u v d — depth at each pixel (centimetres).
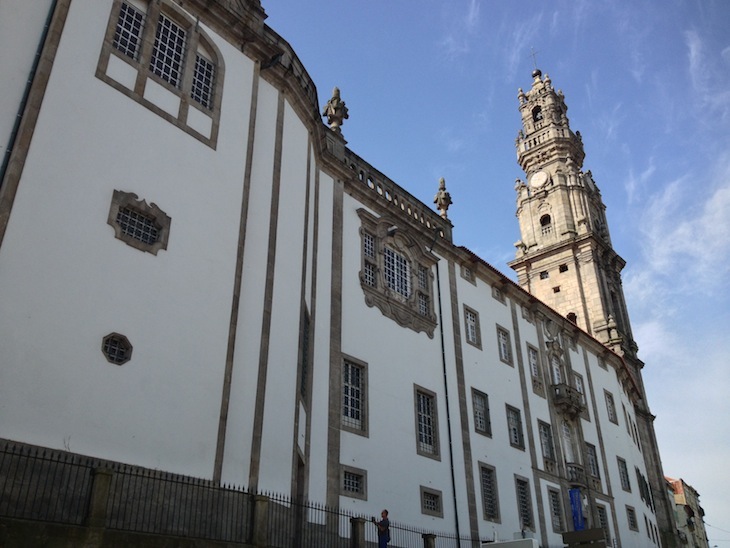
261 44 1975
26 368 1211
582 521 3177
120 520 1232
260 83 2005
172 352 1452
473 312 3056
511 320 3359
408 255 2756
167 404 1403
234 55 1919
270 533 1540
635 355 5416
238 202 1747
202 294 1562
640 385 5284
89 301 1341
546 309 3691
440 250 2991
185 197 1608
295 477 1702
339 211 2441
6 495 1116
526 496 2889
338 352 2183
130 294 1416
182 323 1495
